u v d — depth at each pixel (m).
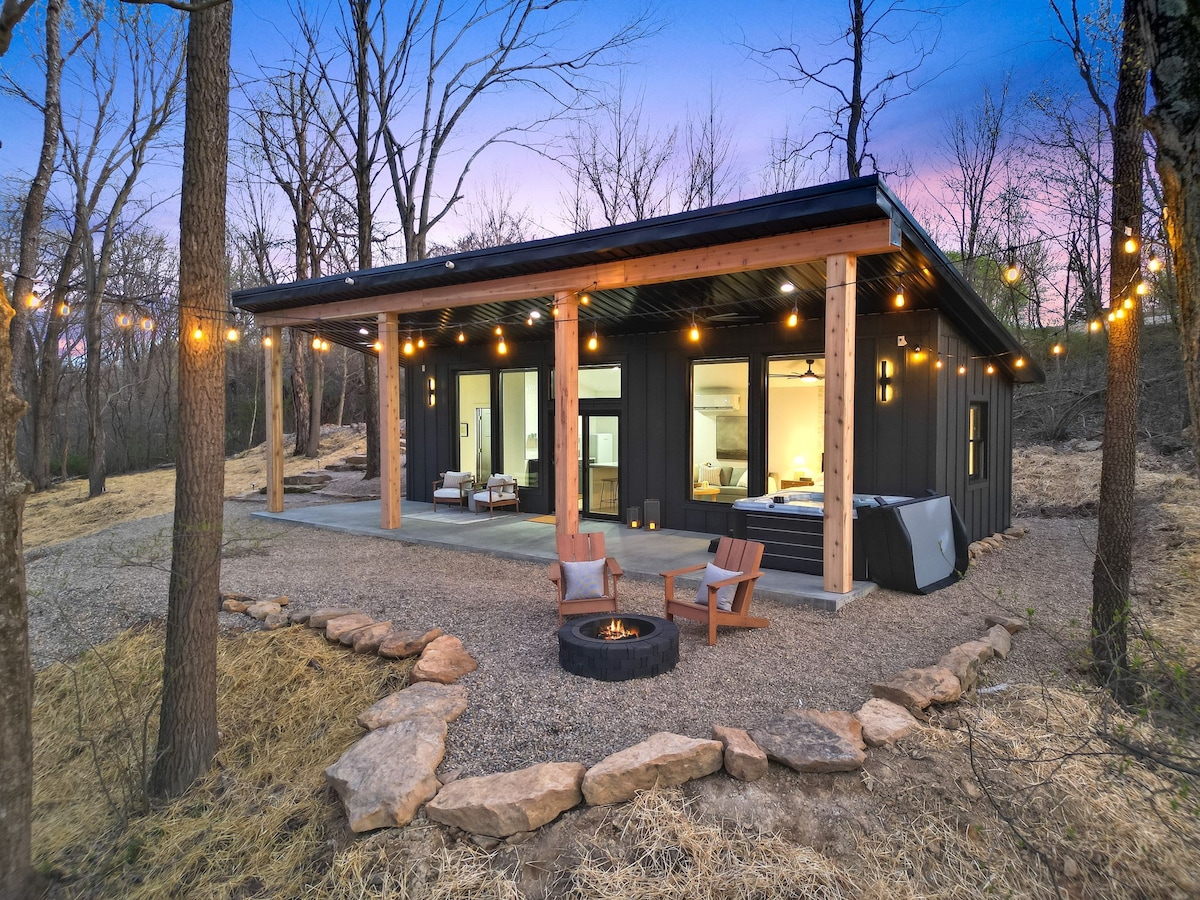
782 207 6.10
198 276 4.09
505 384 13.28
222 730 4.76
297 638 5.91
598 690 4.74
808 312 9.28
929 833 3.24
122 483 20.77
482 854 3.27
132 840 3.84
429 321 11.49
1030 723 4.13
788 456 9.85
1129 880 3.04
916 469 8.44
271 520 11.97
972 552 8.73
